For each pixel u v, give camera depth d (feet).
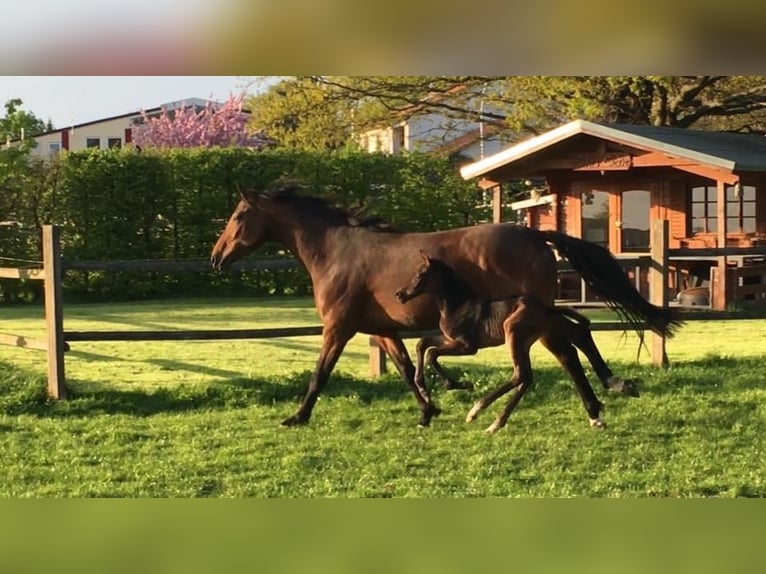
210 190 62.18
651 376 27.55
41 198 59.93
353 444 20.70
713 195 53.21
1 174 58.39
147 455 20.11
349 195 65.10
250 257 61.72
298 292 62.85
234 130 129.90
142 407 24.84
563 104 75.31
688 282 53.62
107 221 60.49
